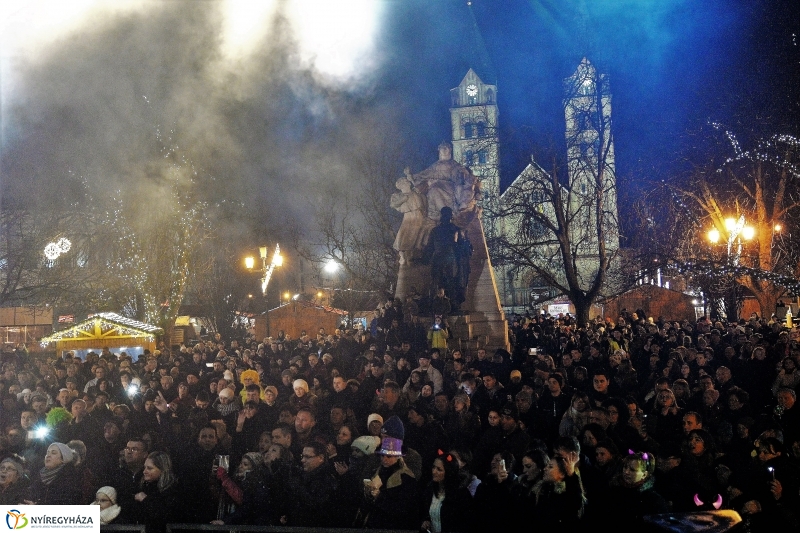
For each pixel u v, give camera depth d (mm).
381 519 6438
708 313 38500
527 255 30406
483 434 8180
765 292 29656
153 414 10133
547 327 21688
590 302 29297
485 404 10453
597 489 5980
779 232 28984
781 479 5828
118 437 8750
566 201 32750
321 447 6832
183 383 11297
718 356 14742
